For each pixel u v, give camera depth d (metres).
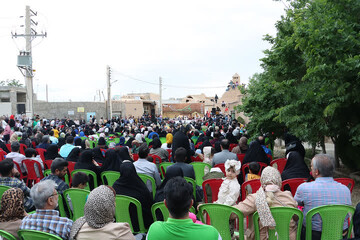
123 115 52.41
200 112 68.38
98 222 2.68
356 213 2.89
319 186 3.58
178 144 8.32
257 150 7.11
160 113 60.25
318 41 6.15
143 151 5.98
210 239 2.20
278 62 10.08
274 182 3.57
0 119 20.77
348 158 9.38
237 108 11.52
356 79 6.04
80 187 4.66
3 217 3.15
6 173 4.81
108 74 40.25
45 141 10.55
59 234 3.00
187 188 2.29
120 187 4.56
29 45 30.53
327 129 7.24
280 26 10.50
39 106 46.38
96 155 7.88
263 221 3.27
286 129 10.30
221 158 7.00
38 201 3.05
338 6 6.61
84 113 48.28
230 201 4.24
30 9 30.62
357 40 6.04
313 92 7.38
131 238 2.77
